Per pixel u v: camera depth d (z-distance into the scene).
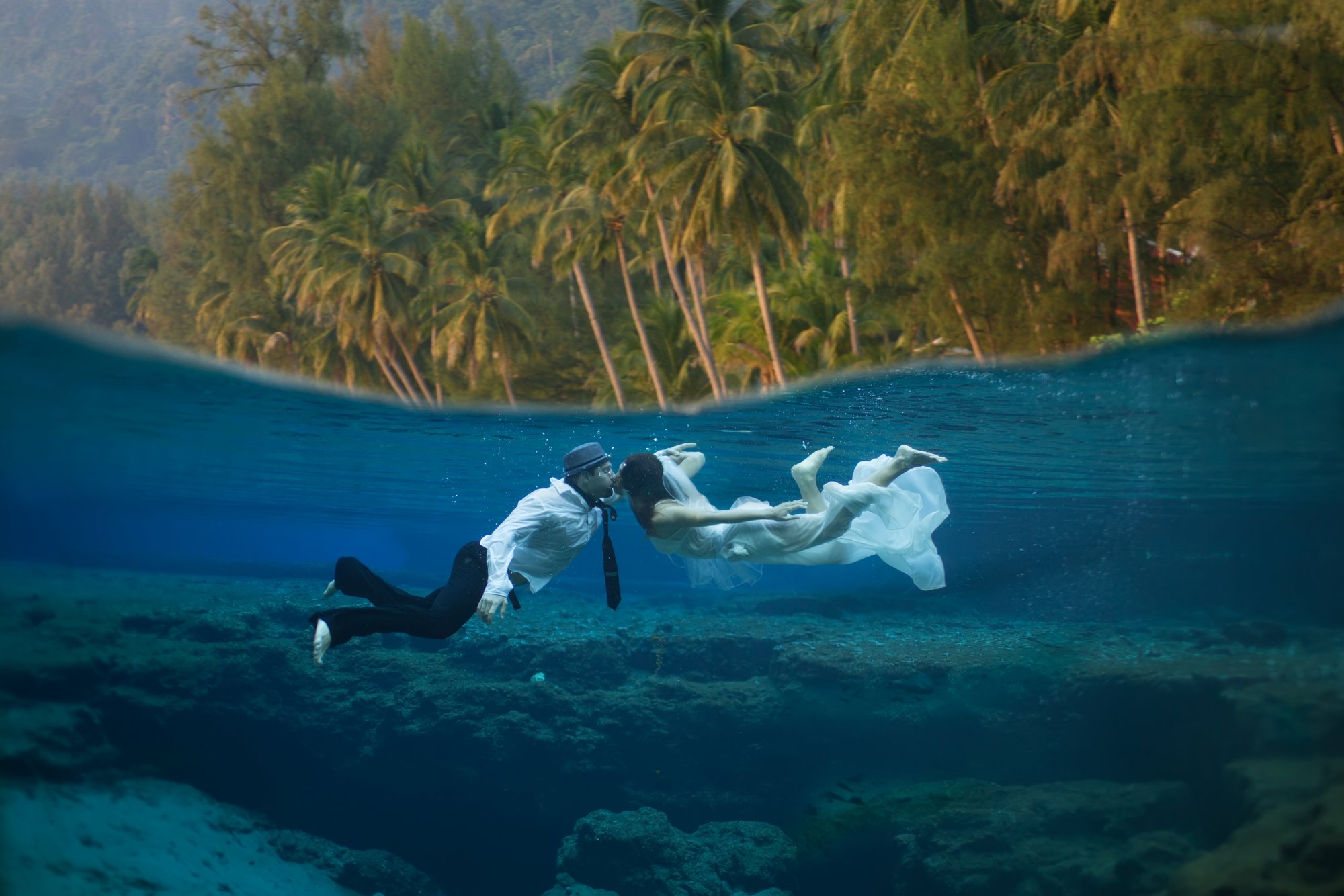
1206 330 8.95
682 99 29.55
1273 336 8.83
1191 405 11.30
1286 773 8.59
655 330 39.53
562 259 40.59
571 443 14.78
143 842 12.34
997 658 13.91
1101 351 9.62
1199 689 10.71
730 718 14.55
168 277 69.62
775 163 29.00
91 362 9.64
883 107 24.30
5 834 10.88
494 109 66.81
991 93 23.00
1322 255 14.30
